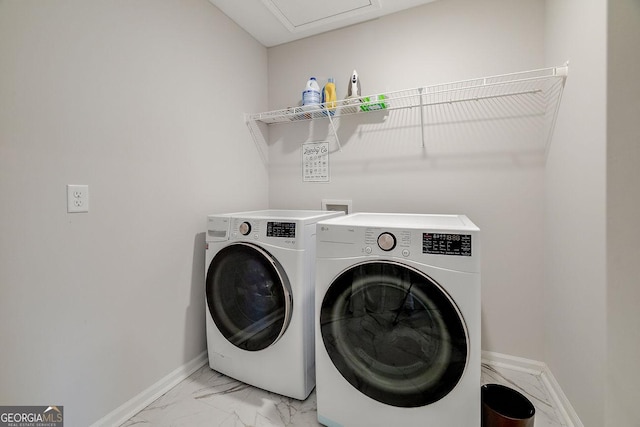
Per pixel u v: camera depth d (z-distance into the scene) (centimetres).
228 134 189
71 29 108
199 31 167
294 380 136
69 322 109
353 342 115
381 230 109
